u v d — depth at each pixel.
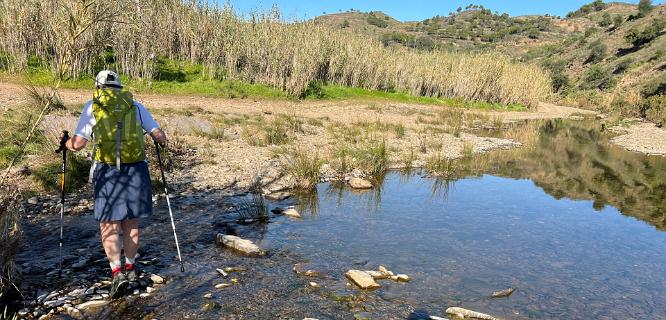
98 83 4.59
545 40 143.00
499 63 39.47
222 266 5.64
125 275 4.69
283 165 11.04
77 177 8.47
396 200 9.56
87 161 9.07
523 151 17.45
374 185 10.84
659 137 23.09
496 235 7.62
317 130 17.41
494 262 6.43
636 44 73.25
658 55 58.97
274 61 27.05
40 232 6.30
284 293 5.04
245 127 15.70
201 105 20.50
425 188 10.82
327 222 7.78
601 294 5.60
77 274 5.11
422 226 7.88
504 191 10.95
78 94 17.61
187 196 8.58
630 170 14.45
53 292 4.66
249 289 5.07
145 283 4.99
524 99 42.00
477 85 37.94
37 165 8.30
